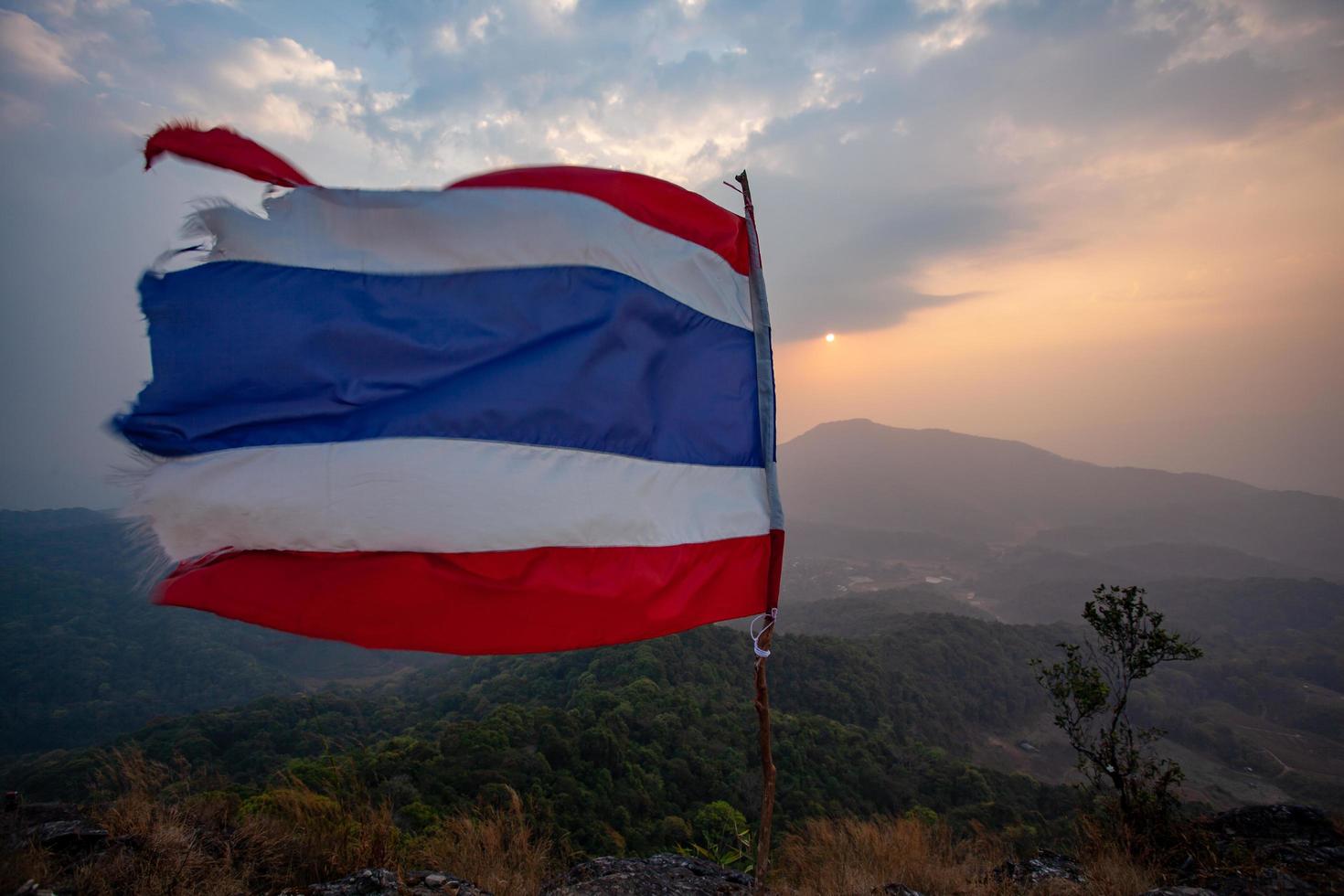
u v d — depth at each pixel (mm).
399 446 2793
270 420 2723
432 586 2881
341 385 2777
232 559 2777
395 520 2770
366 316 2838
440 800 23047
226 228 2750
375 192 2920
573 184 3266
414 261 2975
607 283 3215
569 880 5051
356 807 5520
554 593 3010
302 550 2750
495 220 3070
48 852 3977
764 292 3604
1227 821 6086
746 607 3420
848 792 45500
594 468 3098
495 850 5324
